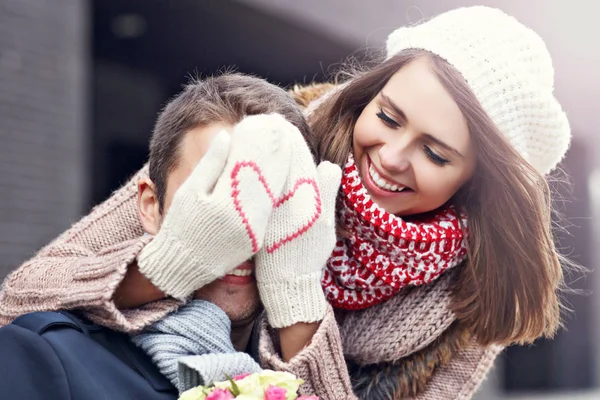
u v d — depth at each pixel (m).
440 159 1.65
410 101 1.62
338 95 1.83
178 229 1.33
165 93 6.38
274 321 1.47
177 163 1.42
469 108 1.61
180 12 5.02
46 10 3.88
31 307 1.44
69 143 3.97
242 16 4.91
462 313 1.80
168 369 1.35
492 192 1.71
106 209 1.90
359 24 5.24
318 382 1.49
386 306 1.82
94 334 1.36
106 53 5.85
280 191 1.38
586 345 8.19
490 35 1.66
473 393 1.99
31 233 3.80
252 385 1.22
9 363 1.24
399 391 1.87
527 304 1.77
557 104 1.73
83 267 1.42
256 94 1.47
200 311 1.41
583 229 7.34
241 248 1.34
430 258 1.74
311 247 1.46
